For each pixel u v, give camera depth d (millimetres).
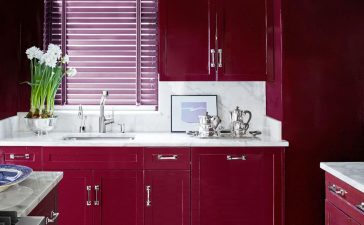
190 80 3611
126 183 3389
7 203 1663
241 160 3379
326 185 2643
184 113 3975
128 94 4117
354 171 2424
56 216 2117
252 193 3389
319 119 3379
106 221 3396
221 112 3996
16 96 3795
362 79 3375
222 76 3605
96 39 4113
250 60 3607
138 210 3396
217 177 3381
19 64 3830
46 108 3771
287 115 3379
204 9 3596
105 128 3879
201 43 3604
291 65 3371
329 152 3379
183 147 3377
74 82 4117
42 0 3912
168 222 3406
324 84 3373
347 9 3367
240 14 3600
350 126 3381
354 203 2209
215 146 3361
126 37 4113
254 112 3990
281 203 3383
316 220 3391
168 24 3588
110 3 4102
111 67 4113
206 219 3402
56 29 4090
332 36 3367
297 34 3361
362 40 3369
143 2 4102
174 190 3393
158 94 4070
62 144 3361
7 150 3379
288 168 3377
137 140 3449
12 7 3689
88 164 3377
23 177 1872
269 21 3604
